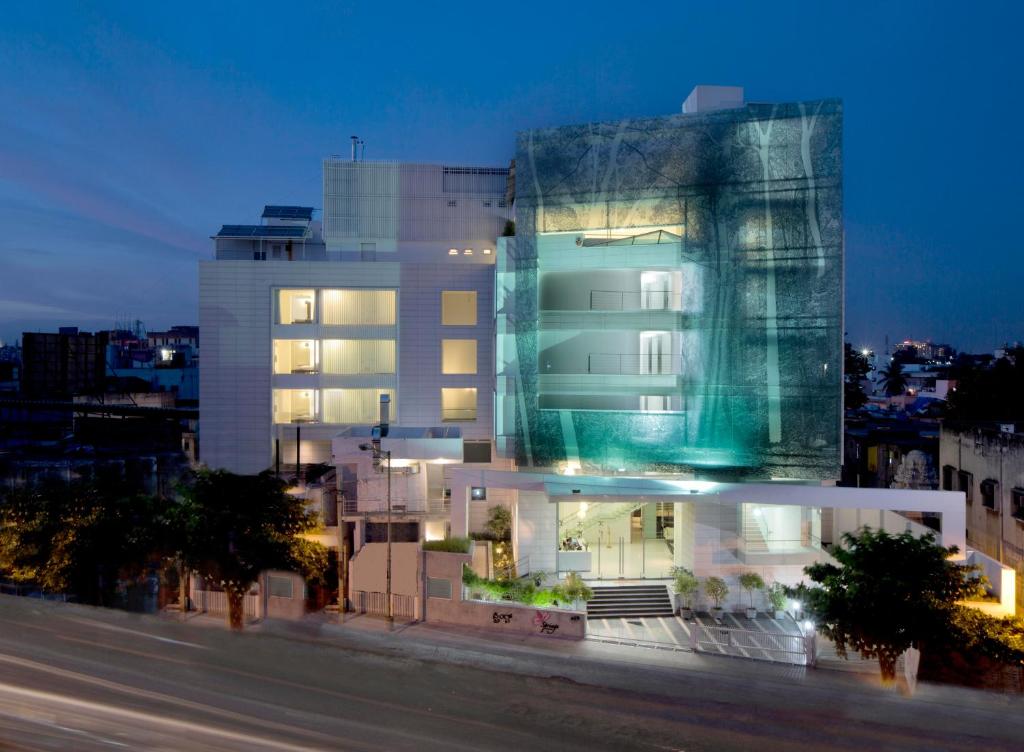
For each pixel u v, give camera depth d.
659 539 39.16
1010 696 22.28
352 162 46.97
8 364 75.50
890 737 18.72
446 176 47.41
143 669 21.70
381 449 36.28
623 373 36.19
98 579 29.78
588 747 17.39
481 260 47.09
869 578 22.41
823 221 32.34
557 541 33.41
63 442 51.88
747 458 32.91
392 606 30.25
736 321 32.94
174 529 27.56
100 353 74.06
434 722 18.53
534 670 23.75
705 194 33.19
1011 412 47.59
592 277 36.72
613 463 34.41
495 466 41.03
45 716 17.19
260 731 17.08
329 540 34.66
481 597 29.80
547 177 35.38
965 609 24.20
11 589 31.14
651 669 24.31
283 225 48.31
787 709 20.64
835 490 29.55
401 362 42.59
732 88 35.50
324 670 22.77
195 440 54.84
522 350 35.47
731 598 31.56
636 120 34.19
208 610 30.56
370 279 42.41
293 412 43.62
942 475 40.31
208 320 42.28
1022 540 32.09
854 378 75.06
